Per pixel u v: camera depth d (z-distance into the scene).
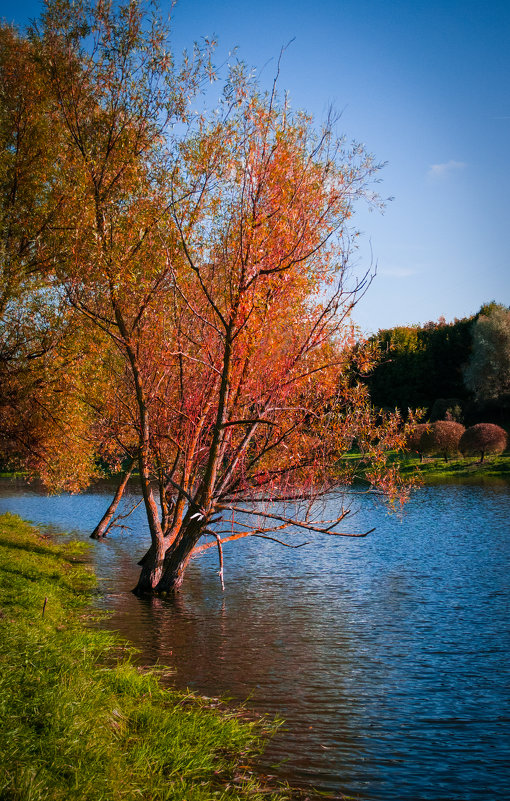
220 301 15.77
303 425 15.38
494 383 71.50
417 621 13.72
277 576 18.84
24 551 19.38
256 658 11.02
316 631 12.91
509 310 80.12
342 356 15.13
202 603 15.23
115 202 15.16
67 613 13.11
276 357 15.31
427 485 47.72
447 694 9.55
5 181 17.48
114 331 16.70
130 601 15.12
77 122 15.40
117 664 9.64
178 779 5.95
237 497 16.05
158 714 7.38
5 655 7.54
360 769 7.02
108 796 5.00
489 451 56.94
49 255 17.12
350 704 9.05
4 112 17.47
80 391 18.38
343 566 20.42
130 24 14.85
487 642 12.21
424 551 22.80
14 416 18.67
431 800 6.33
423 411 15.10
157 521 16.44
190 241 14.62
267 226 13.90
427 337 86.88
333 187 14.74
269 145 13.86
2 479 60.69
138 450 16.73
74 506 38.69
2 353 17.80
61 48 15.66
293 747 7.45
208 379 16.41
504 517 30.83
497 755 7.52
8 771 4.81
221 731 7.39
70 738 5.70
